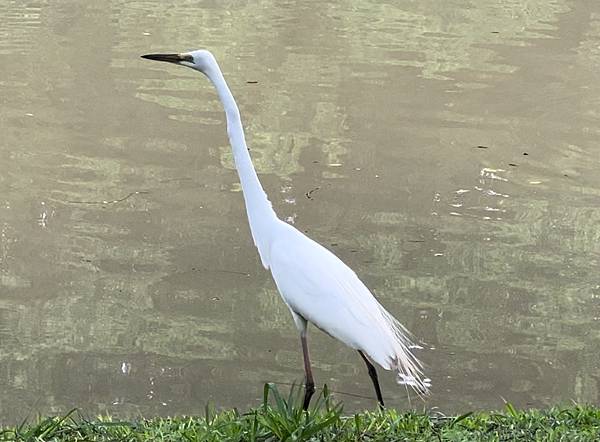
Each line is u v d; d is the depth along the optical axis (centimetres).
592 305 786
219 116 1234
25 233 902
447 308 774
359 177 1048
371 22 1741
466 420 475
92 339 725
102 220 932
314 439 426
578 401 646
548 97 1332
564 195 1016
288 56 1506
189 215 946
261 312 780
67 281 819
